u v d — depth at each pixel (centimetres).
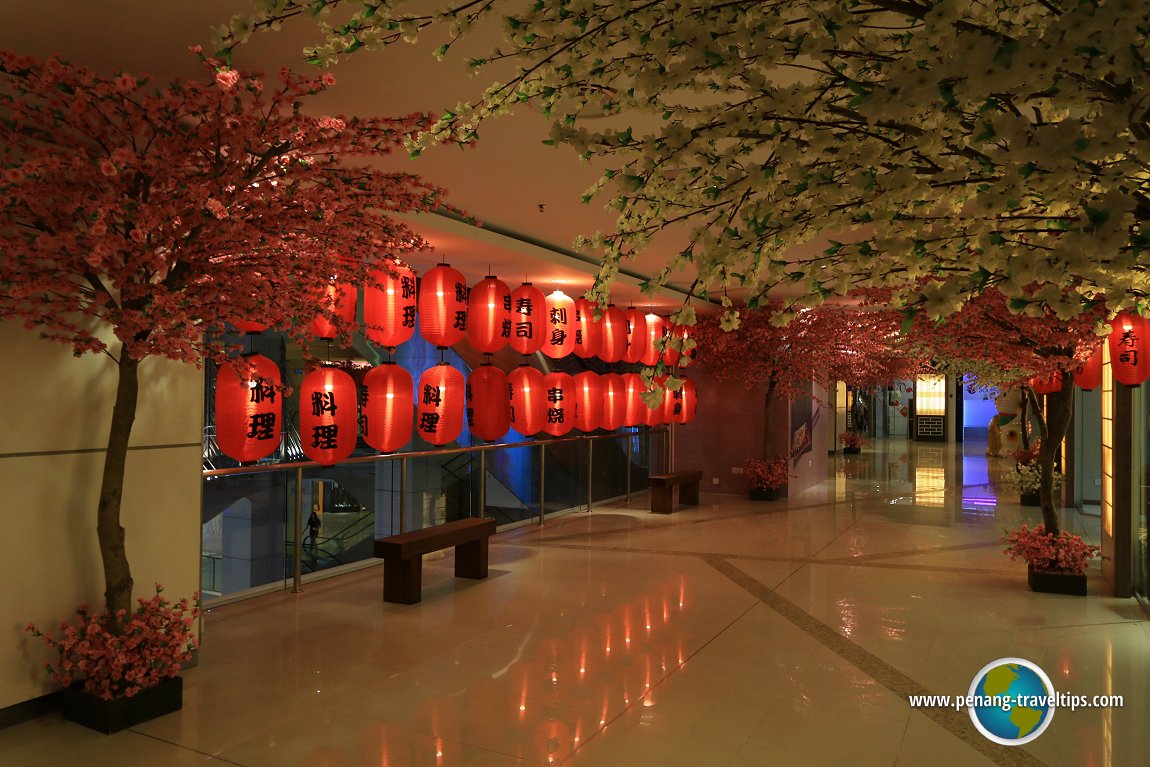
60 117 289
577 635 506
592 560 740
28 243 295
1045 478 644
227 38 147
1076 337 550
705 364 1249
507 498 978
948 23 109
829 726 368
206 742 347
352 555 872
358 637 501
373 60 331
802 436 1295
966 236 134
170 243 308
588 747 344
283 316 340
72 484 383
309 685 416
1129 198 101
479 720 372
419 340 943
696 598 600
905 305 147
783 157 129
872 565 721
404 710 383
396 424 555
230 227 291
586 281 862
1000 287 117
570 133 147
